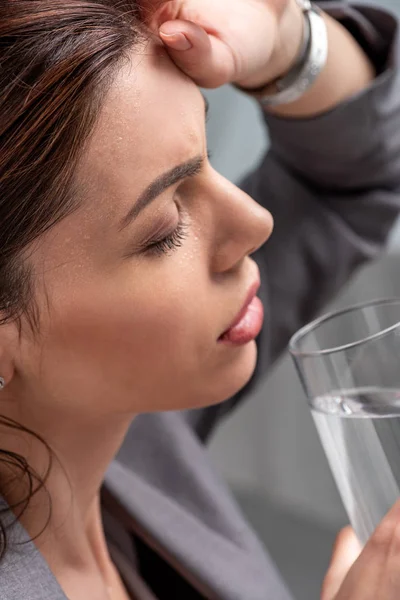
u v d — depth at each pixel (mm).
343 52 909
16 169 555
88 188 570
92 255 592
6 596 644
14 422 678
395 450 593
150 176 579
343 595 616
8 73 547
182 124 590
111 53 556
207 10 653
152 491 933
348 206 1018
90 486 761
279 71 806
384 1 1729
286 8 771
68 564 765
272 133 971
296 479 2078
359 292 1784
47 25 547
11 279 584
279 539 2051
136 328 620
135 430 984
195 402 677
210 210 626
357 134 935
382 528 605
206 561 888
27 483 710
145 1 593
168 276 616
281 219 1024
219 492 988
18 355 628
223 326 655
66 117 547
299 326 1060
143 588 864
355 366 594
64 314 606
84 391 654
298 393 1991
